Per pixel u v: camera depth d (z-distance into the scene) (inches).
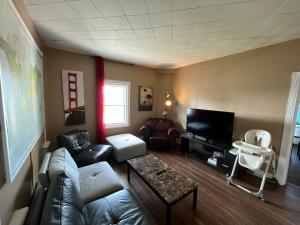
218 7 58.6
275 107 96.5
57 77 119.7
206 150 136.4
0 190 34.6
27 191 57.9
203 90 144.9
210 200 80.1
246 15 64.1
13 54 41.3
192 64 155.6
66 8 60.7
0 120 34.4
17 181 46.7
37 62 76.4
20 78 47.2
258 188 91.1
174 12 62.9
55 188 44.6
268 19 67.0
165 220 66.9
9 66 38.4
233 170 96.6
